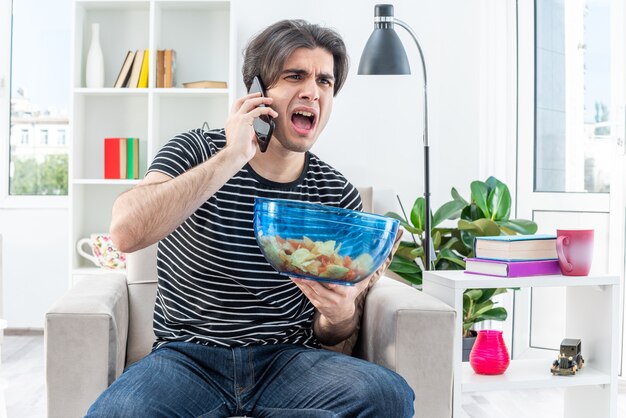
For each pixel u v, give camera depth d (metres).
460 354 1.92
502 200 3.04
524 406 2.94
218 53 3.93
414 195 3.86
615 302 2.05
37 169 4.25
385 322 1.70
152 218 1.37
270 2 3.89
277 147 1.57
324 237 1.29
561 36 3.55
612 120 3.20
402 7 3.83
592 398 2.15
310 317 1.69
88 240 3.72
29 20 4.23
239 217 1.57
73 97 3.70
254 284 1.57
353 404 1.33
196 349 1.53
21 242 4.19
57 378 1.58
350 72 3.86
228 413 1.50
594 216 3.41
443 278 1.99
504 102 3.67
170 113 3.91
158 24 3.80
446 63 3.79
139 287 1.96
